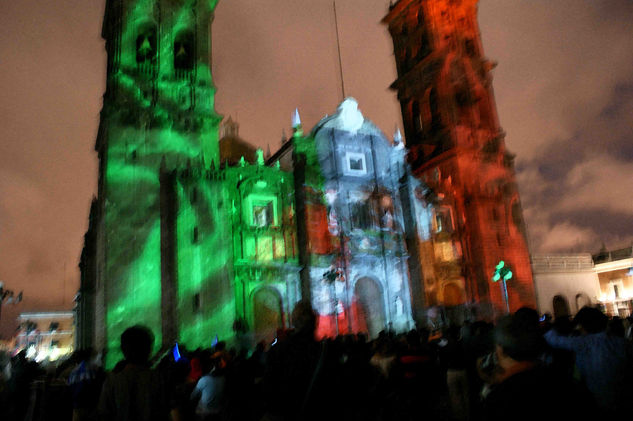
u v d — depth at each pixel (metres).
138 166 45.97
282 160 56.22
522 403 4.56
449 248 54.12
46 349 90.06
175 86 49.34
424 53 63.59
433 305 50.34
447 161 58.06
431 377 14.01
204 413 10.40
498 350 5.20
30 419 13.93
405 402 13.61
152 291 43.41
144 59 49.53
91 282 56.88
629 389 7.07
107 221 43.62
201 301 41.88
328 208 49.69
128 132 46.47
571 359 7.48
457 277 53.28
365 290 50.19
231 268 43.50
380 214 51.91
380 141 55.16
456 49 61.75
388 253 50.84
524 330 4.95
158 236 44.97
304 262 46.53
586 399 4.79
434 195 54.44
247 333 42.41
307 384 5.96
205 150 48.75
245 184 46.69
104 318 41.69
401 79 66.00
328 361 6.20
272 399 6.01
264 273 45.25
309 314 6.46
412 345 14.18
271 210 48.47
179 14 52.19
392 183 54.31
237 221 45.81
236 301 43.53
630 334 13.68
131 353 7.46
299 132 51.00
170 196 44.75
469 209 55.78
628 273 59.50
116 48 47.97
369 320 49.47
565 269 62.22
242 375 9.36
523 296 55.06
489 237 55.06
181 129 48.47
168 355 17.52
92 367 13.41
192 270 42.66
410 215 52.81
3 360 25.69
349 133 53.62
